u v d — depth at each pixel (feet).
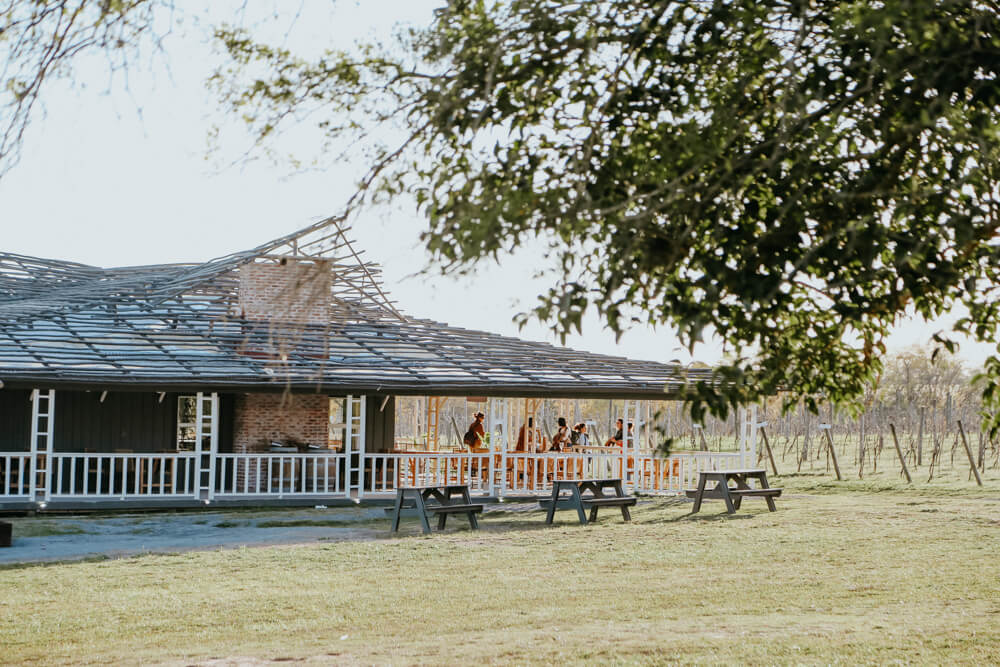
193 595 43.80
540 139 19.66
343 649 33.32
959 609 38.75
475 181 18.63
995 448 115.14
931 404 141.79
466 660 31.07
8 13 20.06
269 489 81.20
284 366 81.25
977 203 18.40
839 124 19.35
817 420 132.16
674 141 18.56
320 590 44.91
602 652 31.83
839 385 23.17
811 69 19.11
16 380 72.38
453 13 19.72
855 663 30.04
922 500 84.23
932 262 18.57
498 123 19.43
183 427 89.35
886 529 64.28
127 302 89.61
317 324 89.20
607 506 71.15
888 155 18.65
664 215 18.15
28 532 64.34
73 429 84.79
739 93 18.83
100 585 46.14
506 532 64.85
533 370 90.53
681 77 19.57
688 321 17.70
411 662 30.86
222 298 88.17
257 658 32.12
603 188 18.34
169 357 80.07
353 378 81.05
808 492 94.12
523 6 18.98
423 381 83.25
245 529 66.85
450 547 57.88
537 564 51.88
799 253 18.26
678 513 75.61
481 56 18.93
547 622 37.73
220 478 88.89
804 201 18.69
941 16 16.90
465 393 85.56
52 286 104.58
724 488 74.08
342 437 97.66
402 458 91.76
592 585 45.75
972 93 18.28
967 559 51.75
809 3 17.81
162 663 31.63
